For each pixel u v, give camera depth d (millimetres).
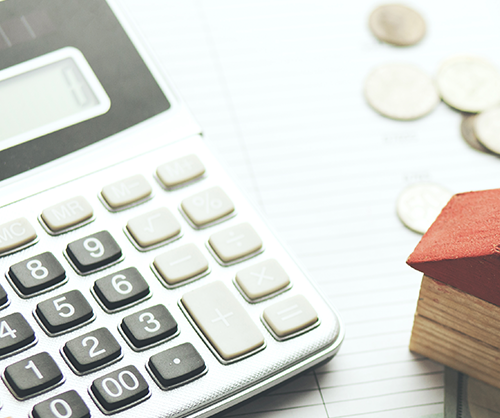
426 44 541
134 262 324
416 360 349
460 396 331
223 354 295
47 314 296
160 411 279
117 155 359
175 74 515
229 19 557
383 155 466
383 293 386
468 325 296
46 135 353
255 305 315
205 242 336
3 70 360
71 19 380
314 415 322
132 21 395
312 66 525
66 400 273
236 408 304
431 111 492
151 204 347
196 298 310
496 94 500
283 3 573
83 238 324
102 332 295
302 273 330
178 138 371
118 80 374
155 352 294
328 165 459
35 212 334
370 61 529
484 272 261
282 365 300
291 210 432
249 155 464
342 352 354
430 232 292
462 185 447
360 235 418
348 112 494
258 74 518
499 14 568
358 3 573
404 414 324
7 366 281
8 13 373
